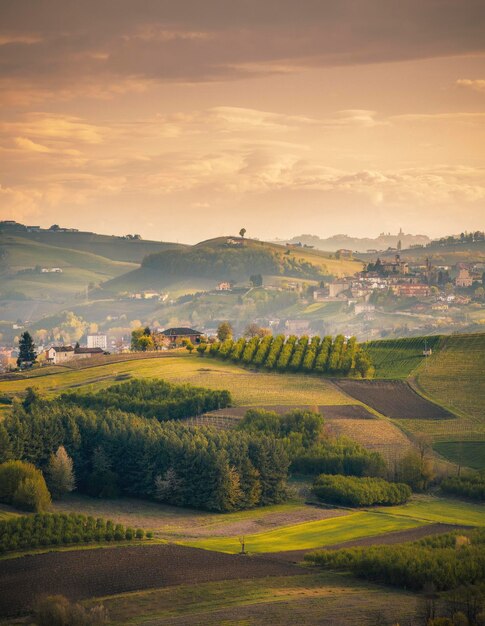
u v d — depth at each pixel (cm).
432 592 18612
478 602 17550
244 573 19725
